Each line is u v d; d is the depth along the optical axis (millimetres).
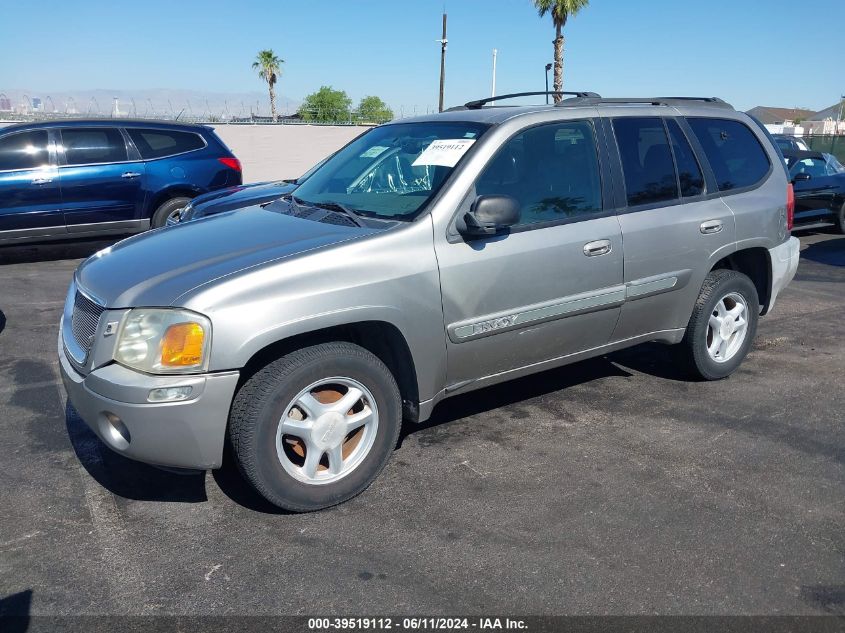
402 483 3791
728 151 5086
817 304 7633
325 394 3482
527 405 4805
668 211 4570
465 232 3740
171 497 3648
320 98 54219
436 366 3768
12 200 8875
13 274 8648
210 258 3473
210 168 9977
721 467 3980
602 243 4219
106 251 4008
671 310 4734
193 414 3127
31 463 3984
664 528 3389
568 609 2842
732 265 5352
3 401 4832
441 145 4098
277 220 4047
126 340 3168
